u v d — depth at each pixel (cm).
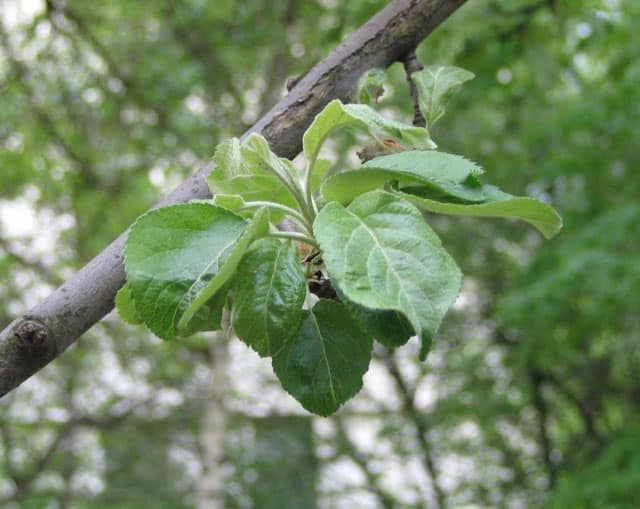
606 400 1412
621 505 801
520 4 490
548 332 941
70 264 1002
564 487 888
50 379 1121
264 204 155
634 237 888
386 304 126
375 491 1402
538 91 891
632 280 816
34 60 828
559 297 864
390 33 230
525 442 1490
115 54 881
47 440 1240
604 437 1381
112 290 184
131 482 1216
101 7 869
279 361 165
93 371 1153
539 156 1129
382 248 133
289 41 862
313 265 166
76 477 1216
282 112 219
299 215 155
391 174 149
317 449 1367
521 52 539
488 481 1465
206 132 899
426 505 1448
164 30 891
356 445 1427
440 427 1462
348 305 141
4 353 175
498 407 1409
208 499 787
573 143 1021
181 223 149
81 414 1130
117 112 902
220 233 150
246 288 150
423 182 152
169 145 911
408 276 130
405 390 1413
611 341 1291
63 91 866
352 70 226
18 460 1212
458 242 1318
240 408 1227
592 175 1014
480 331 1448
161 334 148
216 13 863
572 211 1032
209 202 152
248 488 1257
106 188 923
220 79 894
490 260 1395
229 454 1233
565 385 1420
